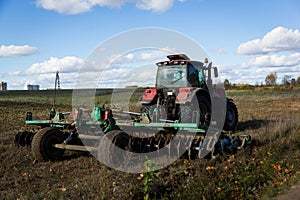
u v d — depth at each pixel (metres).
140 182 6.09
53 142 8.82
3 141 10.77
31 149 8.79
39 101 31.94
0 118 17.22
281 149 9.10
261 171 7.11
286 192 6.14
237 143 8.77
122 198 5.48
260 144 9.62
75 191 5.99
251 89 51.00
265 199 5.85
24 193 6.32
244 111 19.77
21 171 7.83
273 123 13.14
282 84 62.38
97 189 5.93
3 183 6.92
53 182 6.96
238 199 5.86
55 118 9.37
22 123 15.31
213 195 5.71
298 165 7.68
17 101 30.03
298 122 11.88
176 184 6.15
